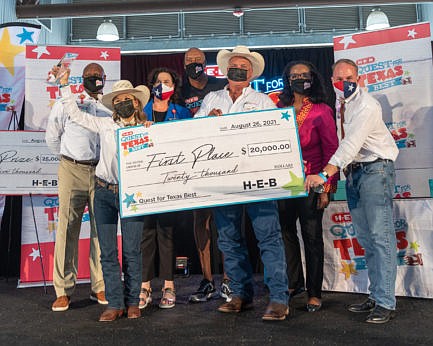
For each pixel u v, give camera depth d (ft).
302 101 8.84
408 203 9.21
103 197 8.16
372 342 6.15
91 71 9.70
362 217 8.05
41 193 11.18
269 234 7.79
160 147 7.95
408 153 10.81
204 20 22.99
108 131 8.26
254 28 22.86
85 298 10.09
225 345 6.15
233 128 7.83
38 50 12.19
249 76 8.38
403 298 9.04
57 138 9.96
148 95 8.85
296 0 15.10
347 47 11.51
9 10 18.22
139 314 8.05
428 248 8.98
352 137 7.42
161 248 9.11
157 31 23.07
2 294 10.62
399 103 10.92
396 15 22.97
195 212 9.77
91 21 23.26
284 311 7.51
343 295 9.50
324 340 6.29
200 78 10.40
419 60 10.80
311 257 8.45
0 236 13.64
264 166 7.64
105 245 8.11
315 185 7.35
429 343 6.07
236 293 8.32
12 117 13.14
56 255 9.21
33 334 7.00
